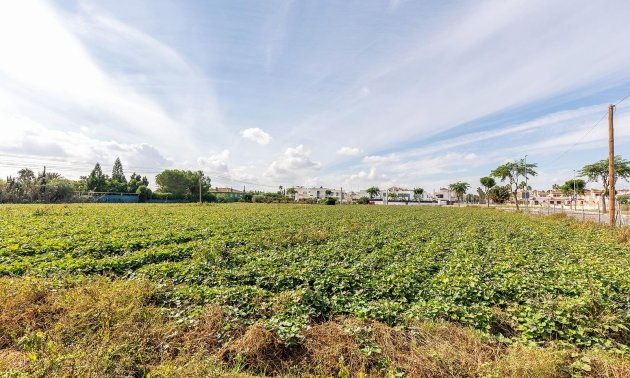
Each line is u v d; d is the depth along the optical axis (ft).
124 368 15.14
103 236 49.34
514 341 18.71
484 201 384.88
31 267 30.58
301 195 453.17
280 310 21.08
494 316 20.90
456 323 20.34
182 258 38.86
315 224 76.02
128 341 16.75
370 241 49.37
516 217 109.91
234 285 27.55
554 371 14.94
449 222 85.40
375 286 26.73
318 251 41.70
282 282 27.84
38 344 16.43
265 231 60.90
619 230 57.67
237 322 19.40
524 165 156.66
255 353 17.07
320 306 22.72
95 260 33.45
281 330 17.99
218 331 18.61
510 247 43.88
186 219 82.64
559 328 19.33
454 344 17.76
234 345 17.40
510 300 24.11
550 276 29.76
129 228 60.08
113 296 21.25
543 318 19.79
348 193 504.43
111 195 262.67
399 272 29.94
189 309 21.20
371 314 20.79
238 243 48.06
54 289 23.16
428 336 18.51
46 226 58.90
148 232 55.42
